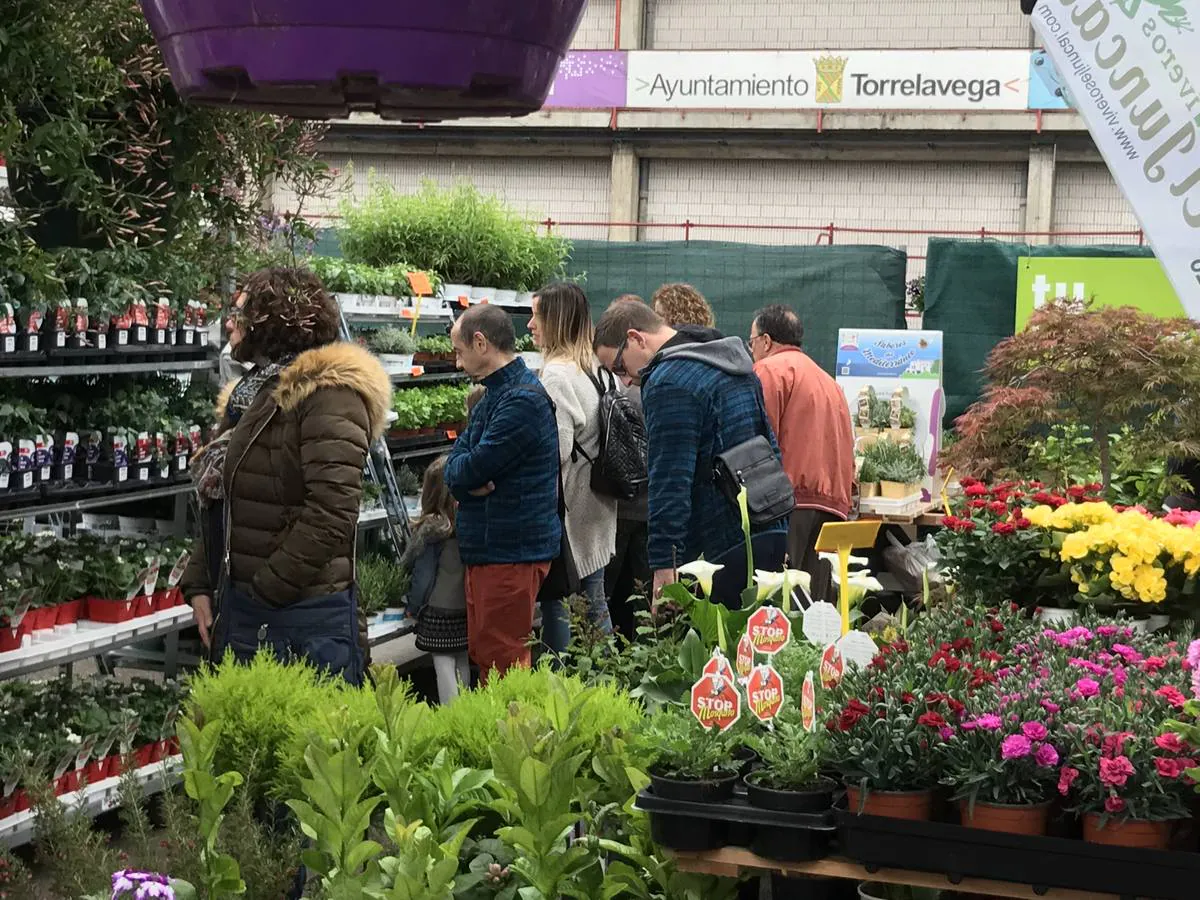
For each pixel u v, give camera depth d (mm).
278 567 3248
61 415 4316
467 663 5512
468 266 8297
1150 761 1960
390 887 2059
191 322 4621
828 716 2154
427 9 1038
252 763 2385
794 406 4977
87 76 3947
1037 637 2654
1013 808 1979
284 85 1066
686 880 2217
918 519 7391
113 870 2193
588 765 2463
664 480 3822
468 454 4496
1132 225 17312
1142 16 2512
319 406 3260
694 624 2824
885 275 11055
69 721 4168
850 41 18094
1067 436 6742
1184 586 3336
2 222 3801
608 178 18641
